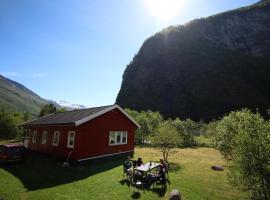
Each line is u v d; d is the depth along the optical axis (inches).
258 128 331.3
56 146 835.4
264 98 3575.3
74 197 414.3
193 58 4473.4
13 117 1814.7
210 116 3523.6
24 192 440.1
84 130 761.6
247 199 398.3
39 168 658.2
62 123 787.4
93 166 706.2
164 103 4138.8
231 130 585.0
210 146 1282.0
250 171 303.0
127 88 4906.5
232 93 3715.6
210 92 3838.6
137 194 429.1
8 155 697.0
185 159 833.5
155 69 4712.1
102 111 824.3
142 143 1451.8
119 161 808.3
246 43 4598.9
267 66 4077.3
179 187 467.2
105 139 843.4
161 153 999.6
